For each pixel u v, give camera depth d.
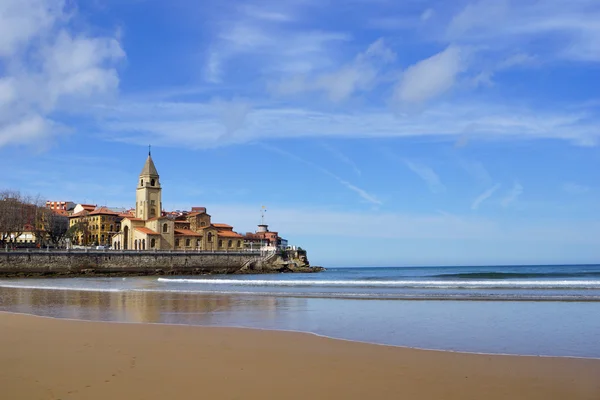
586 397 14.62
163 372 17.00
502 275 113.50
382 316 32.31
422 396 14.57
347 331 26.27
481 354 20.33
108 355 19.72
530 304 38.75
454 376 16.77
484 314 33.09
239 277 121.06
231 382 15.82
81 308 38.12
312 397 14.36
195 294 51.22
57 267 123.44
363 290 54.78
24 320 29.89
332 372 17.19
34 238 174.38
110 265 130.75
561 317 31.52
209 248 165.38
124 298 47.00
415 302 40.84
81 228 176.25
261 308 37.44
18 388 14.98
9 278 112.00
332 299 44.03
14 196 161.88
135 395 14.35
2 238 156.38
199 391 14.80
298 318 31.58
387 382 16.00
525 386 15.71
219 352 20.44
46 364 18.06
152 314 34.00
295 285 68.38
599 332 25.81
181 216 175.50
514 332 25.92
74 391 14.66
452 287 58.06
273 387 15.31
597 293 47.44
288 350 20.92
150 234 150.75
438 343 22.91
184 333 25.20
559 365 18.44
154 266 137.12
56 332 25.41
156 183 164.00
